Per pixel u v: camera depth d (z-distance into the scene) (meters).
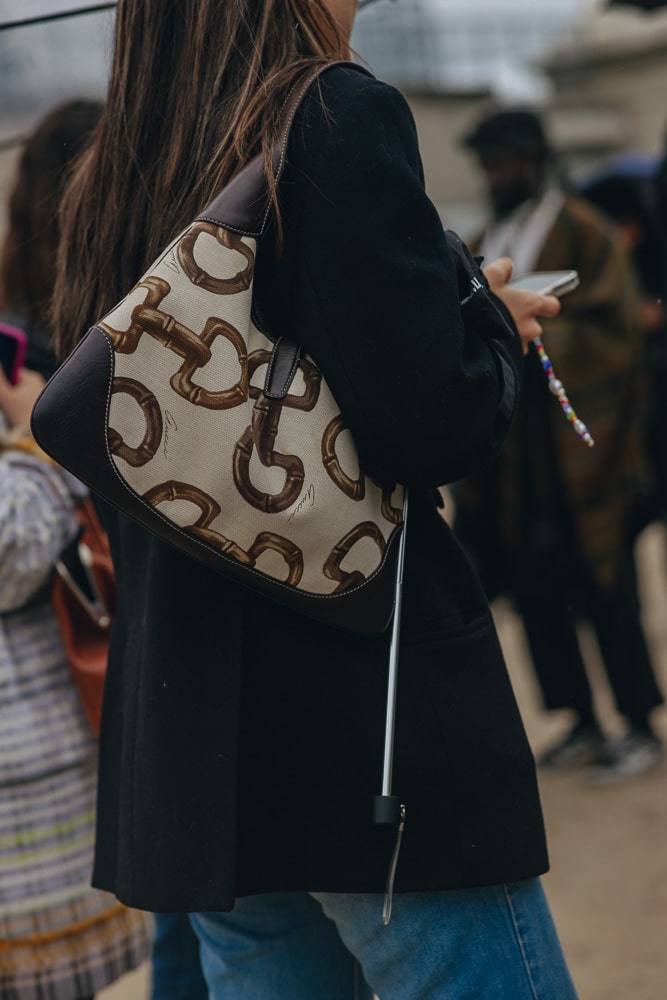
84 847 2.23
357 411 1.45
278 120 1.48
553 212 4.39
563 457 4.29
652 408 4.59
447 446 1.45
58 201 2.24
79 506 2.27
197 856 1.47
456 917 1.52
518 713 1.57
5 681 2.20
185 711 1.51
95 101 2.49
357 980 1.81
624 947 3.18
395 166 1.43
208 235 1.44
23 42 2.75
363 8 2.36
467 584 1.59
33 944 2.19
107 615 2.25
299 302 1.46
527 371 4.30
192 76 1.58
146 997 3.26
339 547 1.46
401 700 1.50
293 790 1.49
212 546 1.43
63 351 1.75
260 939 1.77
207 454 1.41
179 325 1.41
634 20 17.88
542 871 1.53
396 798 1.45
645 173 5.34
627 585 4.46
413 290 1.42
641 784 4.34
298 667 1.50
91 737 2.26
